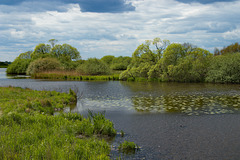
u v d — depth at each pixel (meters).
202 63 24.09
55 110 9.48
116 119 7.66
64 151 4.19
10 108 8.64
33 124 6.11
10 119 6.39
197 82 23.95
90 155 4.11
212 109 8.94
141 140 5.36
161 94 14.22
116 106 10.24
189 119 7.33
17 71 55.44
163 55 26.38
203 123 6.77
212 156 4.35
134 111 8.93
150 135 5.72
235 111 8.47
